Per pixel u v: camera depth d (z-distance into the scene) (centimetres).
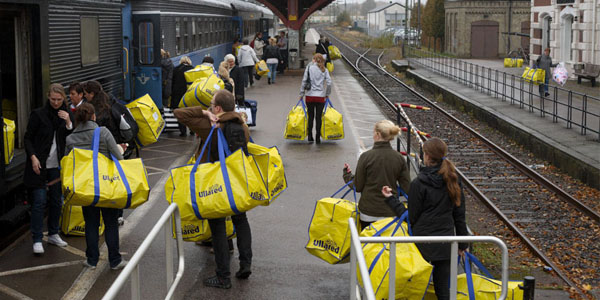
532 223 1072
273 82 2816
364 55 5581
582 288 810
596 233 1022
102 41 1216
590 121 1867
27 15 905
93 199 634
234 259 745
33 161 721
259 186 616
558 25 3178
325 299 644
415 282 534
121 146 695
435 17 6025
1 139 776
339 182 1116
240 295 649
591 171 1312
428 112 2344
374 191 615
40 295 639
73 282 671
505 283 529
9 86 916
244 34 3522
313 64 1412
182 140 1468
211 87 1256
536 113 2036
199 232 680
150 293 644
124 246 782
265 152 677
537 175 1329
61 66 1004
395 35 7900
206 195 604
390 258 511
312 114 1437
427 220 549
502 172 1419
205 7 2420
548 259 883
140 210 926
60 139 745
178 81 1473
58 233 809
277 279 693
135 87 1548
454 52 5409
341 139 1508
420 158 928
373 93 2850
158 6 1659
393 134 621
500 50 5253
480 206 1168
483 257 895
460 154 1603
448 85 2884
